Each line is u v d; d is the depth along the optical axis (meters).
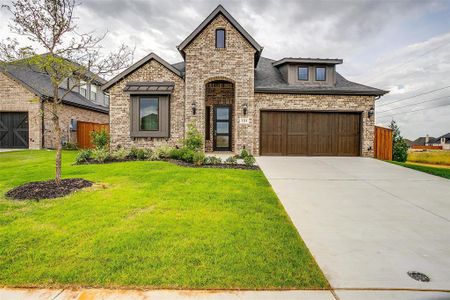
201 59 13.14
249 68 13.14
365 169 9.98
